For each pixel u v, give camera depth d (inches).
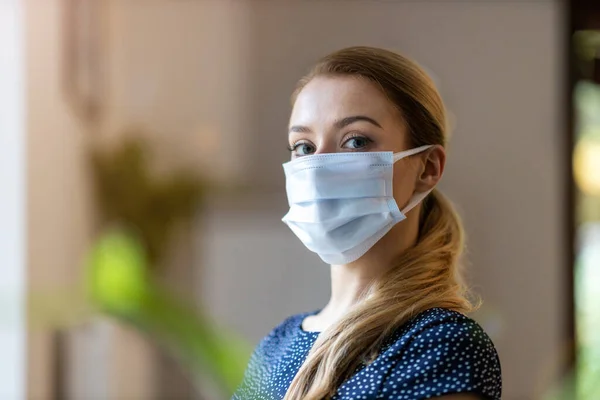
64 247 101.6
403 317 38.1
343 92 42.0
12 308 89.6
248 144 151.9
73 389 101.7
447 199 46.4
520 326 138.5
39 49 93.3
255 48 154.4
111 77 116.0
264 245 129.8
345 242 42.2
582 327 139.1
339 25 151.3
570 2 139.9
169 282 121.8
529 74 139.8
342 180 41.8
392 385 35.4
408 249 42.9
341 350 37.9
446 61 142.6
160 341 105.0
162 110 128.3
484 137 140.4
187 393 124.7
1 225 89.7
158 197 122.3
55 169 98.7
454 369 35.1
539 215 139.1
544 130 139.3
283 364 43.7
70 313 100.7
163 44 129.6
